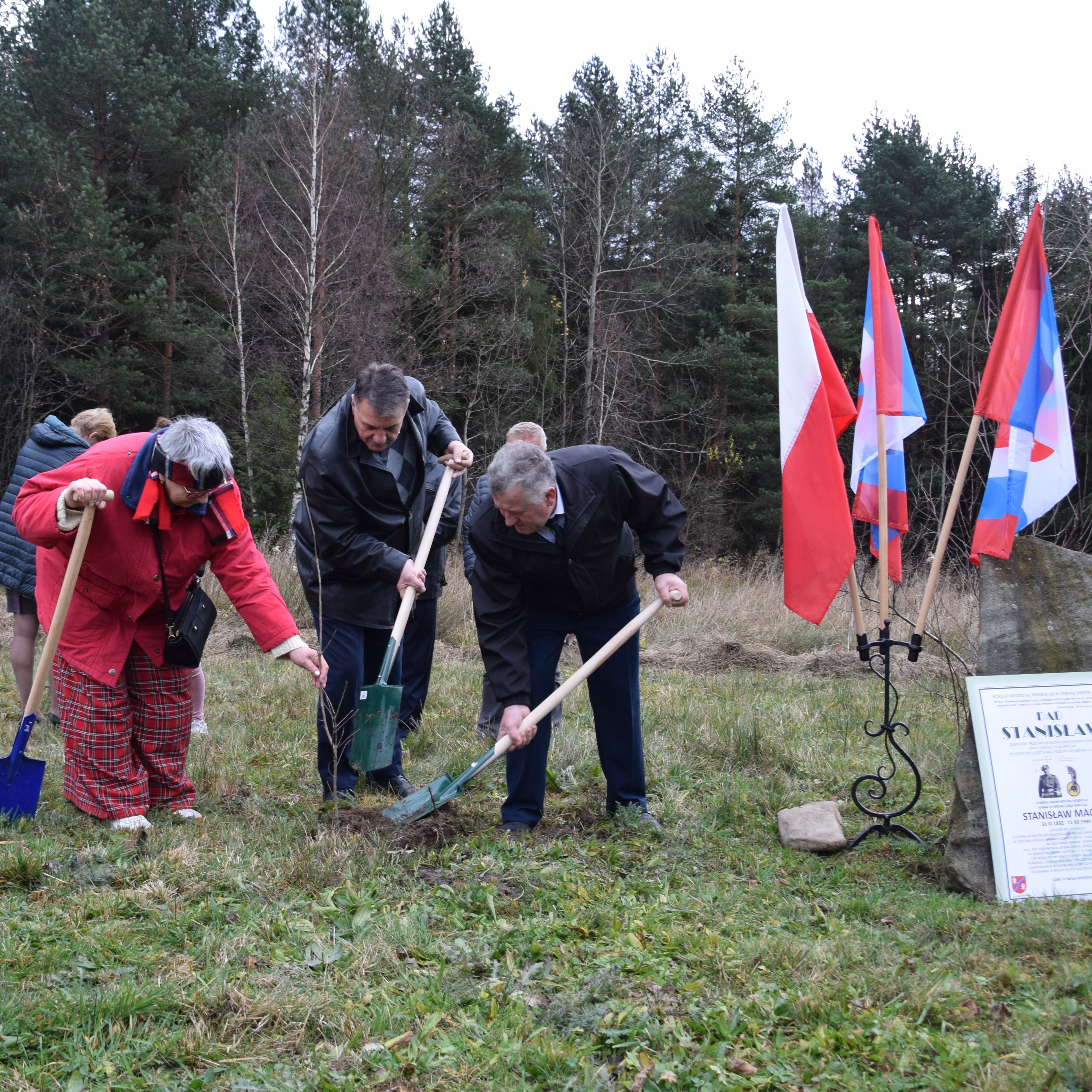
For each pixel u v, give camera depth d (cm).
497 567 397
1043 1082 219
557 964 283
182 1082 226
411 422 459
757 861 379
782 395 405
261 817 411
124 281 2047
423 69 2538
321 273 1961
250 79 2350
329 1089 222
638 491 396
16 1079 221
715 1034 246
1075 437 1702
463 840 398
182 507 387
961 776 355
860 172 2681
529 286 2472
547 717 414
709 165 2739
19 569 552
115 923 299
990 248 2509
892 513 446
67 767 400
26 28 2117
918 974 275
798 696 723
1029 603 368
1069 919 309
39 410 2202
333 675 451
